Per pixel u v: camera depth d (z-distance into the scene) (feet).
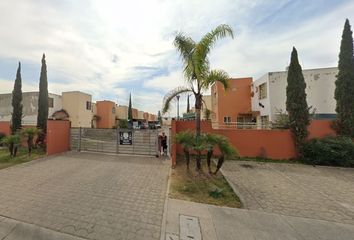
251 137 39.40
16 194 20.08
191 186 22.40
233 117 70.64
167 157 39.50
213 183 23.71
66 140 45.93
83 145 46.73
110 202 18.25
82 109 100.27
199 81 28.27
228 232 13.47
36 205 17.56
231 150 25.43
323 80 51.31
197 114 28.40
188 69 27.48
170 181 24.22
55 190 21.22
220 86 72.23
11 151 38.96
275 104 54.44
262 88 60.29
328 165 33.88
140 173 28.09
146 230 13.73
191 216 15.65
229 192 21.06
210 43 27.12
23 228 13.99
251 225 14.44
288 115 39.27
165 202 18.25
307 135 36.86
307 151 35.55
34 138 46.16
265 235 13.15
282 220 15.26
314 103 51.34
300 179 26.43
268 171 30.37
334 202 19.03
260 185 23.86
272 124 43.93
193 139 26.91
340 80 37.76
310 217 15.93
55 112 92.73
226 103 71.56
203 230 13.67
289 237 12.97
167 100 31.76
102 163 34.19
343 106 36.94
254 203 18.58
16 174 27.25
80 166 31.94
